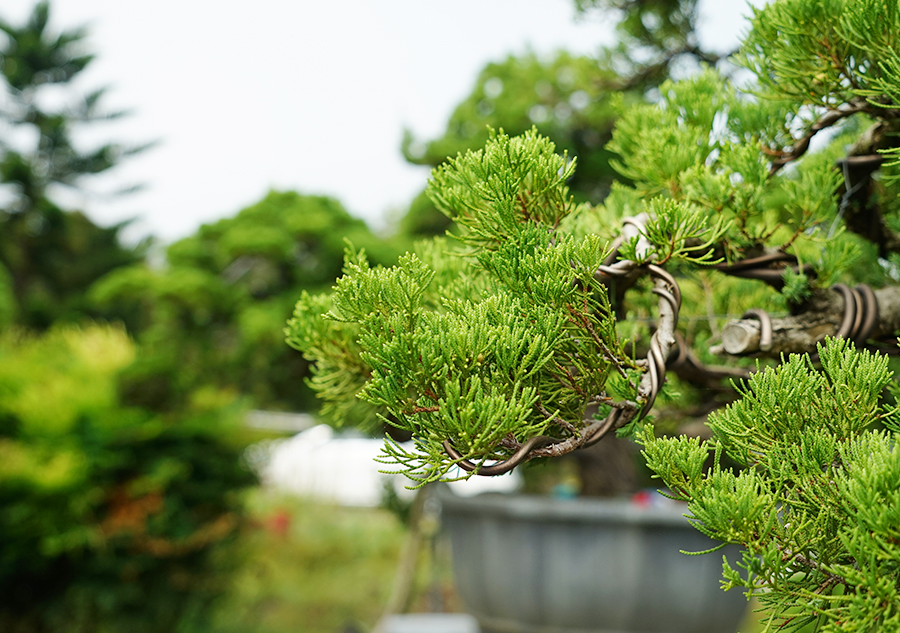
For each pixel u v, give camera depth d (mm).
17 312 12758
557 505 1700
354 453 5445
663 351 819
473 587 1879
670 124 1050
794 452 755
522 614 1765
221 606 3900
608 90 2250
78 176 16234
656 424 1121
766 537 741
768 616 757
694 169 980
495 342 773
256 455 3846
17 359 3684
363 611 4410
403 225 4367
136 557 3391
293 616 4316
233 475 3662
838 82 914
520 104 3740
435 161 4102
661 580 1662
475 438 767
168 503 3412
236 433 3652
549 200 878
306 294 1011
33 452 3178
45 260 14812
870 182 985
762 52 967
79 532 3172
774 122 995
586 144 3551
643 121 1065
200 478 3586
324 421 1133
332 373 1014
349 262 826
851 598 716
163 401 3656
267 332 3758
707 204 955
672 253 843
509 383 779
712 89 1059
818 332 934
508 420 756
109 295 4867
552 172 855
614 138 1091
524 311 800
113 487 3352
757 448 778
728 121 1021
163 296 4266
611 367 824
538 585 1728
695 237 875
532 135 865
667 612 1667
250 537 3980
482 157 854
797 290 925
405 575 2760
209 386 3775
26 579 3361
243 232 4297
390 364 767
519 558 1742
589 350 812
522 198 868
